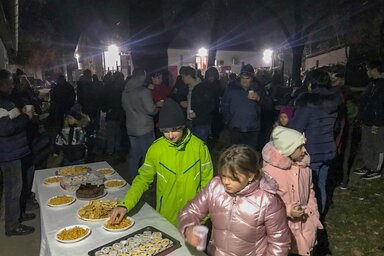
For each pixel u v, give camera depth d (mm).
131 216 2600
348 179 5645
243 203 1923
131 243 2139
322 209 3770
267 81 12414
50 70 24781
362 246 3793
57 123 8148
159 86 6039
